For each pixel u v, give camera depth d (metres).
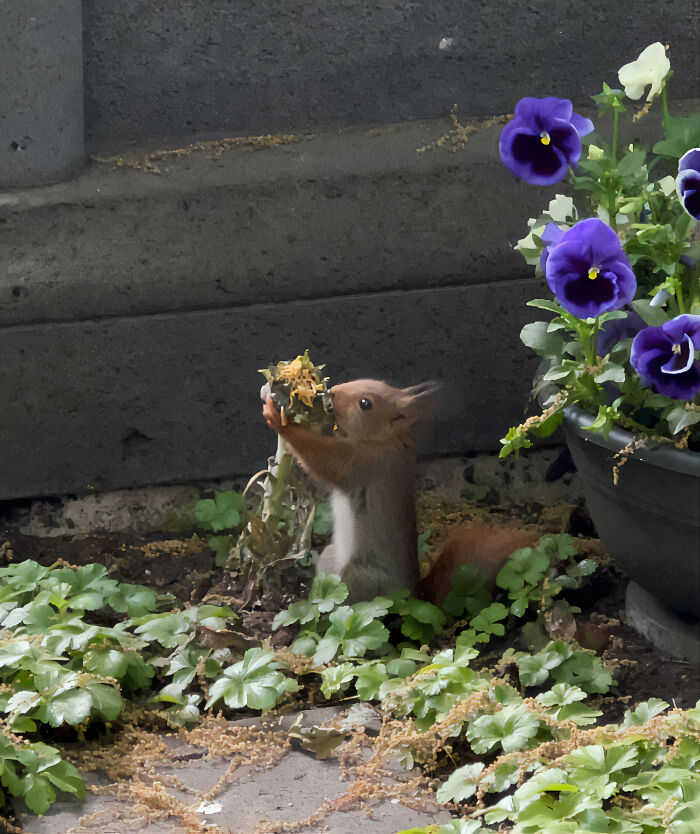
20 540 8.08
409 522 6.98
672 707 6.30
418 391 6.75
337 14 7.96
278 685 6.14
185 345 8.15
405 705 6.07
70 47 7.45
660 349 5.69
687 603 6.46
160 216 7.86
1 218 7.61
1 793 5.45
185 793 5.66
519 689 6.41
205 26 7.82
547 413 6.32
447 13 8.09
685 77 8.59
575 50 8.35
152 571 7.84
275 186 7.94
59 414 8.13
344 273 8.25
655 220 6.37
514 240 8.38
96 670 6.18
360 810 5.50
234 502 8.21
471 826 5.12
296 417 6.50
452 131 8.17
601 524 6.68
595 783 5.27
